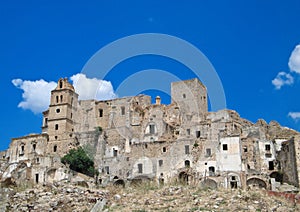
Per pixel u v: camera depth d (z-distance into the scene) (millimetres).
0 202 53812
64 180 87812
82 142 106438
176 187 56875
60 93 115125
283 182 90125
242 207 46719
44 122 119500
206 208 46594
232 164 88938
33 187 62375
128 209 48094
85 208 50469
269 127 114500
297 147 86375
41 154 105500
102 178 92375
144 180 86375
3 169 108875
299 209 48062
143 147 96125
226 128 99438
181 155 93125
